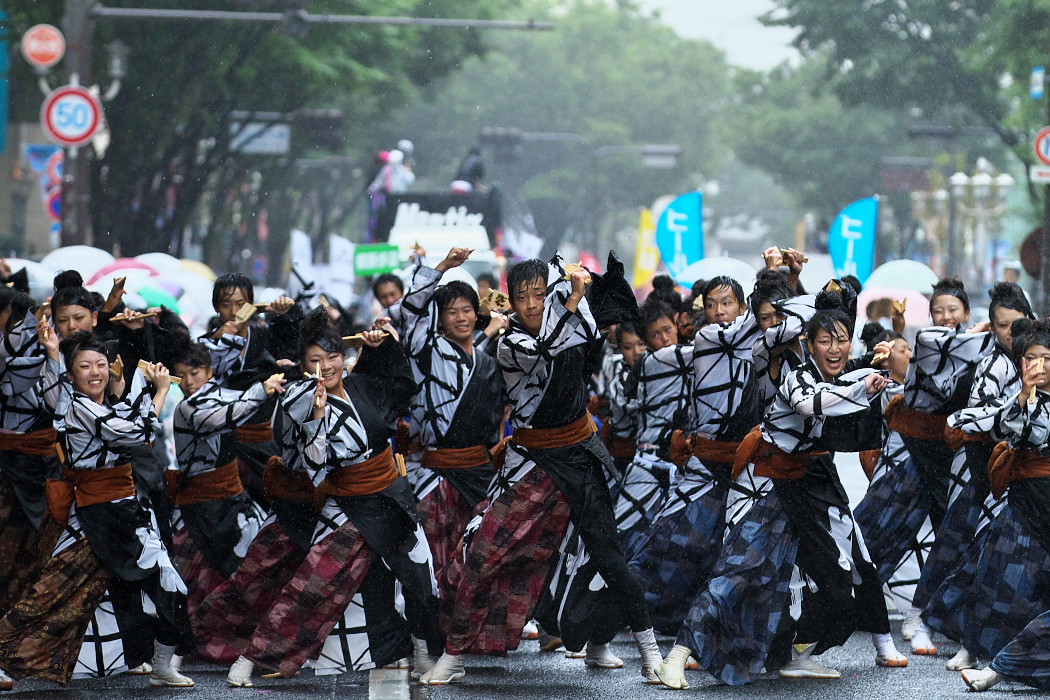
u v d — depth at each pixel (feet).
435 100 375.04
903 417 66.85
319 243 379.96
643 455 69.10
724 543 57.57
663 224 124.16
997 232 413.39
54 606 54.54
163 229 225.56
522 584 57.57
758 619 56.03
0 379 59.41
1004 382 60.34
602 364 78.23
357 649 57.06
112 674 58.13
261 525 61.93
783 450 55.93
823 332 55.47
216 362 67.26
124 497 55.52
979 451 62.34
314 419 54.60
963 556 61.16
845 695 55.06
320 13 209.97
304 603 56.08
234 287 69.26
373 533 56.13
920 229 472.03
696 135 506.48
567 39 499.92
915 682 57.47
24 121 238.07
